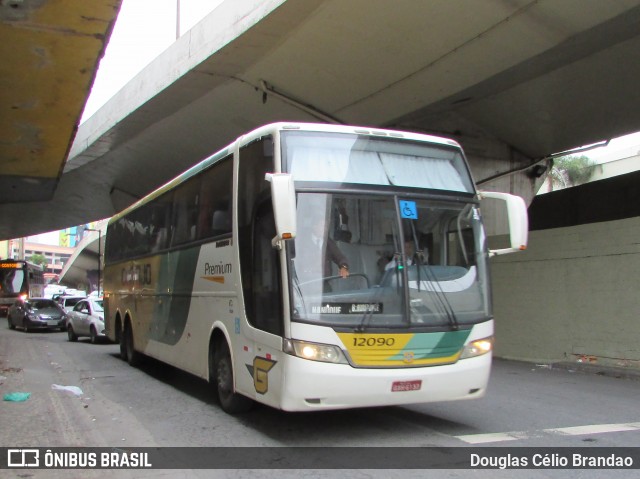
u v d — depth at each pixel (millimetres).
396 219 6332
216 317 7879
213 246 8078
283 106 16969
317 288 5887
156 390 9930
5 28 8281
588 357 12289
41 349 17484
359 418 7414
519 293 14125
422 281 6250
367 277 6055
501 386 10078
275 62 14555
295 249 5961
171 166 25609
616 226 11820
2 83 10375
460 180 6977
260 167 6688
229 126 19719
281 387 5879
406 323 6004
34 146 14578
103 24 8219
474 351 6328
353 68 14055
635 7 10414
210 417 7625
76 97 11133
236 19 13195
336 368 5711
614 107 16672
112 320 15195
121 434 6766
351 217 6211
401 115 16328
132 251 13312
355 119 16797
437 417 7504
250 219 6836
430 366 6035
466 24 11609
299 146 6387
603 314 12008
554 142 19812
